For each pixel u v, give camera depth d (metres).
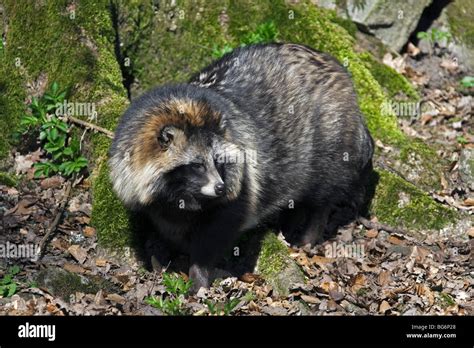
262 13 12.21
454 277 9.41
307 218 10.27
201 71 9.77
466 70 13.91
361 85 12.01
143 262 9.07
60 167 9.74
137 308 8.19
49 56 10.23
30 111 10.20
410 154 11.41
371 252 9.89
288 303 8.51
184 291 8.48
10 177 9.81
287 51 9.84
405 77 13.14
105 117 9.81
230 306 8.14
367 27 13.20
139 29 11.52
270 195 9.40
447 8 14.30
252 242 9.34
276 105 9.41
